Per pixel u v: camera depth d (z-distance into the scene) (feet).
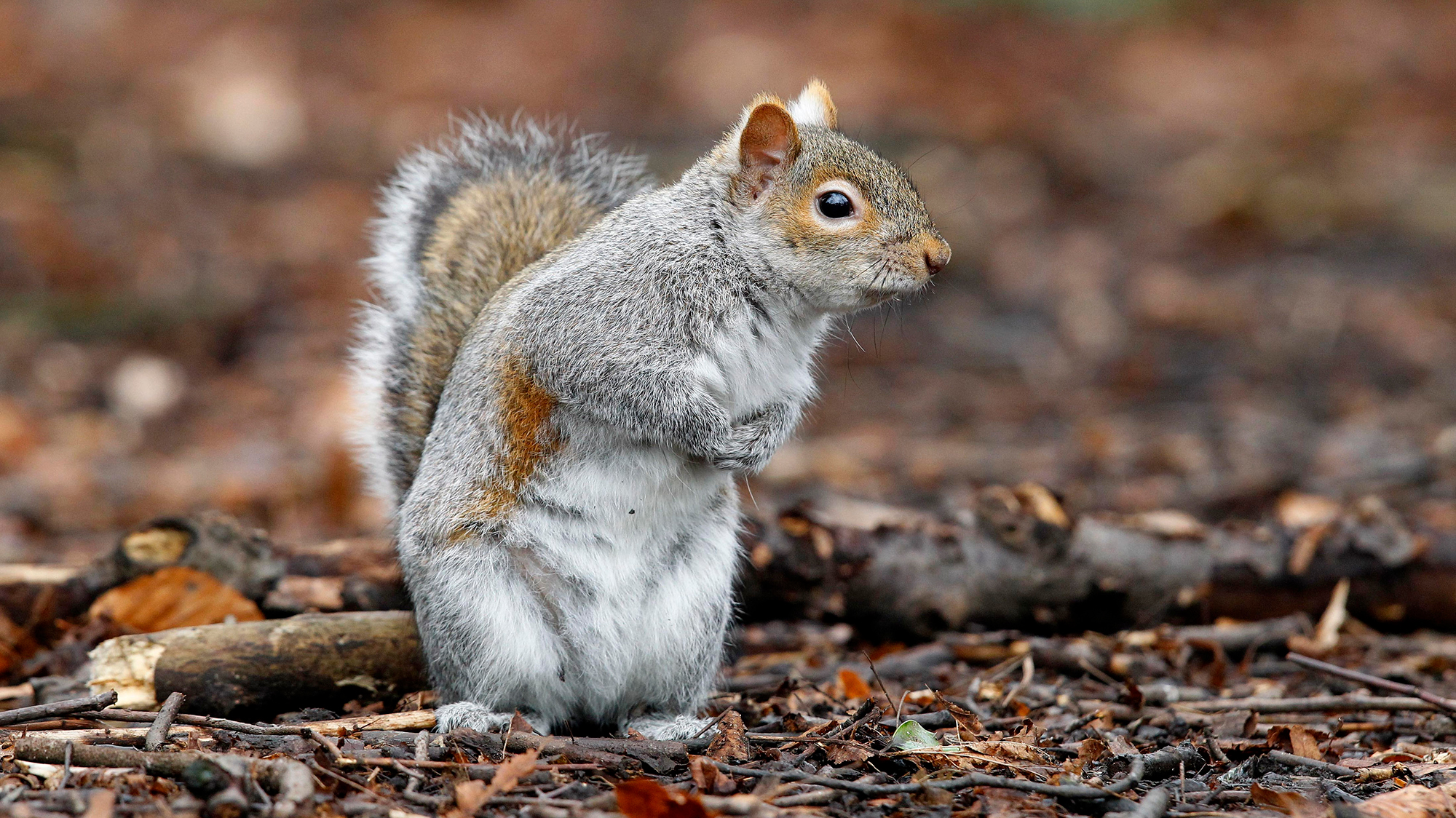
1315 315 71.82
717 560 28.09
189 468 53.16
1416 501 46.57
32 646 31.48
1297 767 25.07
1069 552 35.35
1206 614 36.09
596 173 35.04
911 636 35.78
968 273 78.89
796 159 27.53
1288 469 51.39
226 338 67.67
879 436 59.00
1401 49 112.78
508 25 107.34
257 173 86.38
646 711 28.14
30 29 100.17
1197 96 104.32
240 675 26.63
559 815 20.76
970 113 97.96
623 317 26.58
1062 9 114.62
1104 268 79.00
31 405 59.52
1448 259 79.46
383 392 31.50
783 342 28.19
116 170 83.30
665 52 104.78
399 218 33.76
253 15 105.19
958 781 22.61
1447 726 28.17
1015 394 64.39
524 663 26.53
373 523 48.83
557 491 26.71
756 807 21.13
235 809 20.21
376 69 100.17
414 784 22.34
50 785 21.48
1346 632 36.52
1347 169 91.71
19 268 71.26
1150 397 63.05
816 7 112.88
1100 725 27.96
